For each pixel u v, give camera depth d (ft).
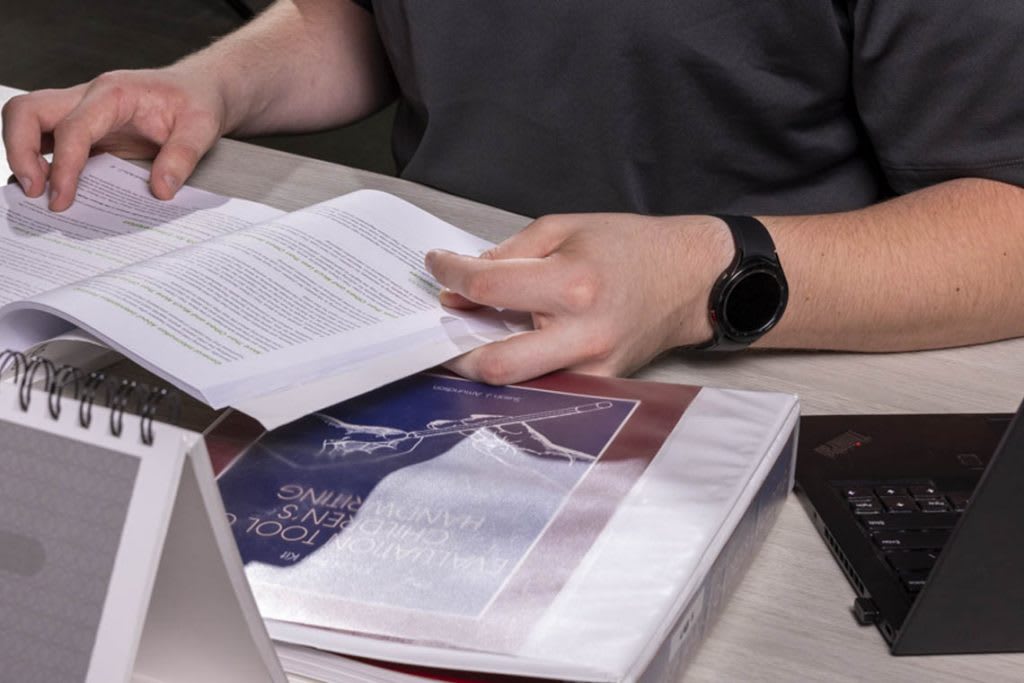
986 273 3.15
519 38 4.25
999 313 3.17
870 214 3.29
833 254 3.10
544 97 4.32
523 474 2.29
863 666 2.12
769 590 2.31
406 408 2.56
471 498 2.22
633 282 2.82
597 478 2.26
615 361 2.80
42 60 11.08
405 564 2.05
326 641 1.89
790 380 2.99
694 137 4.26
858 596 2.28
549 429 2.45
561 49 4.21
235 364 2.48
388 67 5.04
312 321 2.71
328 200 3.43
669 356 3.09
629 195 4.40
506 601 1.95
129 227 3.35
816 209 4.32
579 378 2.68
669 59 4.09
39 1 12.14
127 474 1.59
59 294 2.66
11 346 2.68
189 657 1.86
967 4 3.31
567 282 2.72
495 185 4.55
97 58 11.21
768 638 2.18
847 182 4.32
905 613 2.19
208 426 2.60
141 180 3.65
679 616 1.94
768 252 2.97
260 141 9.95
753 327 3.01
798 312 3.04
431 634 1.88
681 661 2.03
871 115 3.71
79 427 1.61
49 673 1.65
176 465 1.57
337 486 2.28
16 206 3.45
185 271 2.82
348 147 10.02
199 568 1.70
